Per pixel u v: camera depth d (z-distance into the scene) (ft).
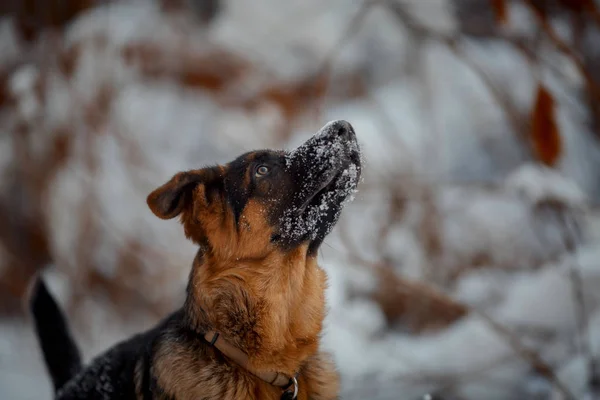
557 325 18.94
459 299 20.40
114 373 12.66
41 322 15.01
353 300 22.70
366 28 34.50
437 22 27.86
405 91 31.91
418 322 21.93
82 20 30.07
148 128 30.91
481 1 30.42
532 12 19.67
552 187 18.95
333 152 11.79
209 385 11.41
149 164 28.40
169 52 33.91
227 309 11.80
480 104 28.14
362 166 12.52
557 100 19.69
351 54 34.14
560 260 20.77
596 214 22.06
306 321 12.37
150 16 35.24
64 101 27.81
